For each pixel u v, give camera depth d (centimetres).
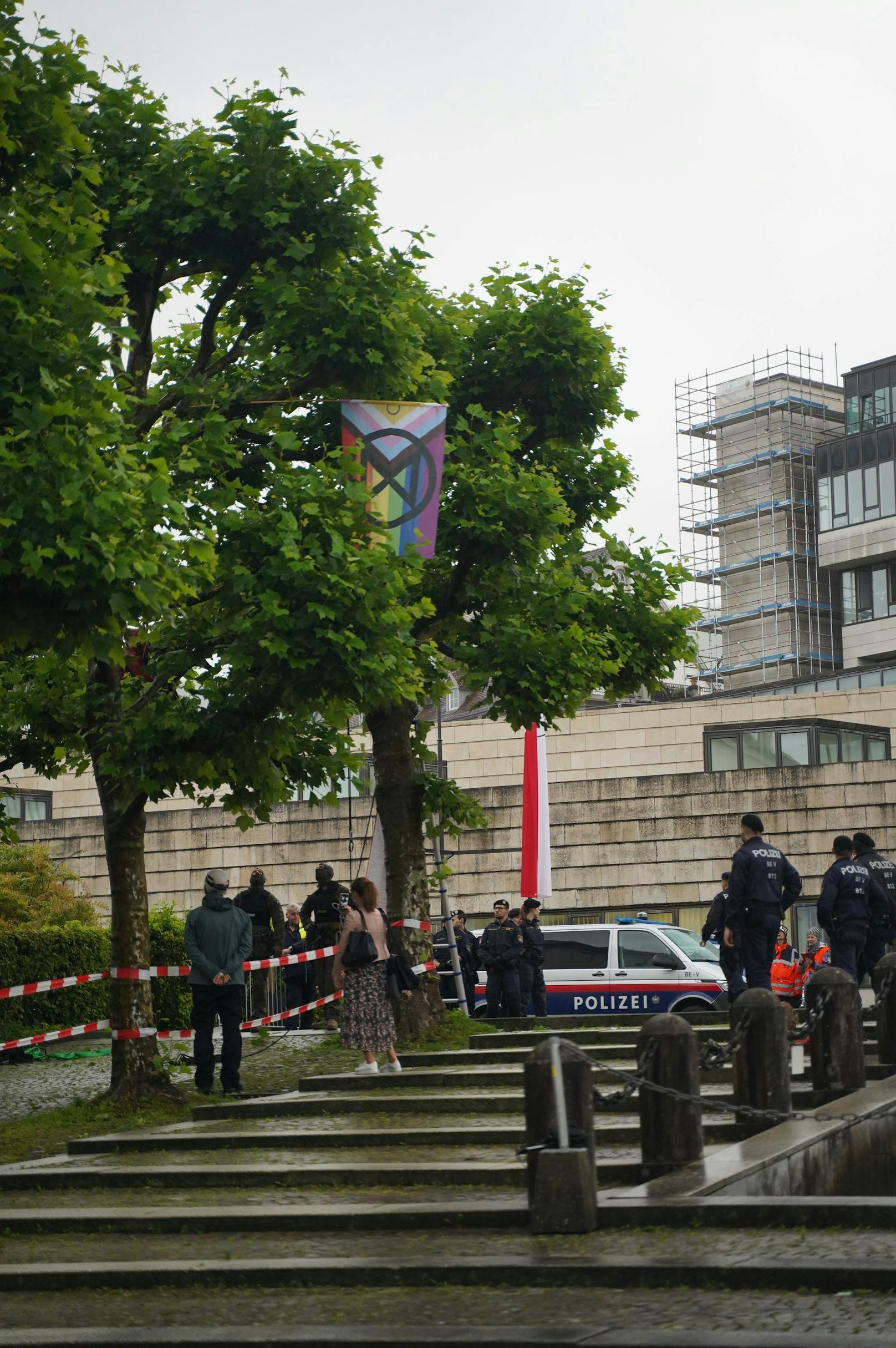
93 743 1526
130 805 1492
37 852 2928
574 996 2377
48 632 1045
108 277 1128
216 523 1353
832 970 1271
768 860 1505
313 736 1698
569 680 1712
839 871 1554
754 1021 1095
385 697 1369
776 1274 702
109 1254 863
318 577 1317
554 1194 829
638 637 1902
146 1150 1217
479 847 4203
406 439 1542
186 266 1564
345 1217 891
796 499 8694
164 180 1491
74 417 1048
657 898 4122
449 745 5078
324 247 1521
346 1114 1341
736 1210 812
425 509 1541
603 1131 1130
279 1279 781
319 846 4259
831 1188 1020
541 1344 614
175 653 1466
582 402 1891
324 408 1684
